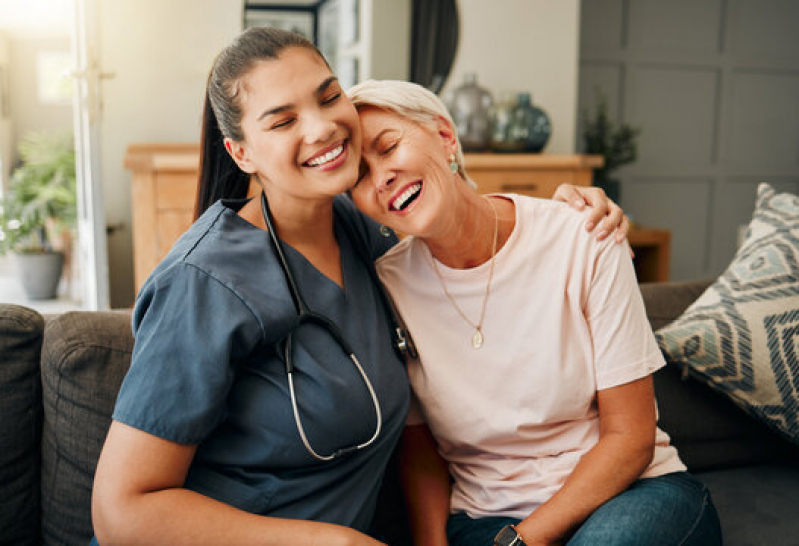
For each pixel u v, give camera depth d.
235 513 0.87
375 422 0.99
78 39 3.05
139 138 3.44
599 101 4.60
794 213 1.45
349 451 0.97
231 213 1.00
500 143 3.33
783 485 1.38
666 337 1.41
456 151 1.11
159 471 0.85
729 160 4.95
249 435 0.93
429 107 1.03
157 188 2.71
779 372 1.33
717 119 4.88
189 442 0.86
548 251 1.09
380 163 1.02
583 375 1.07
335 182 0.94
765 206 1.53
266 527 0.87
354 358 0.97
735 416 1.44
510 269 1.09
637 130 4.29
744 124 4.94
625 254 1.08
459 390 1.10
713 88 4.84
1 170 6.80
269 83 0.89
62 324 1.13
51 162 4.82
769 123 4.99
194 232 0.98
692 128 4.84
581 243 1.08
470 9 3.56
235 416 0.93
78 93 3.07
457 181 1.09
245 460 0.93
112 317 1.17
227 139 0.97
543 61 3.69
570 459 1.09
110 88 3.37
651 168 4.79
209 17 3.38
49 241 5.17
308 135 0.90
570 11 3.68
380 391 1.00
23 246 5.01
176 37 3.38
